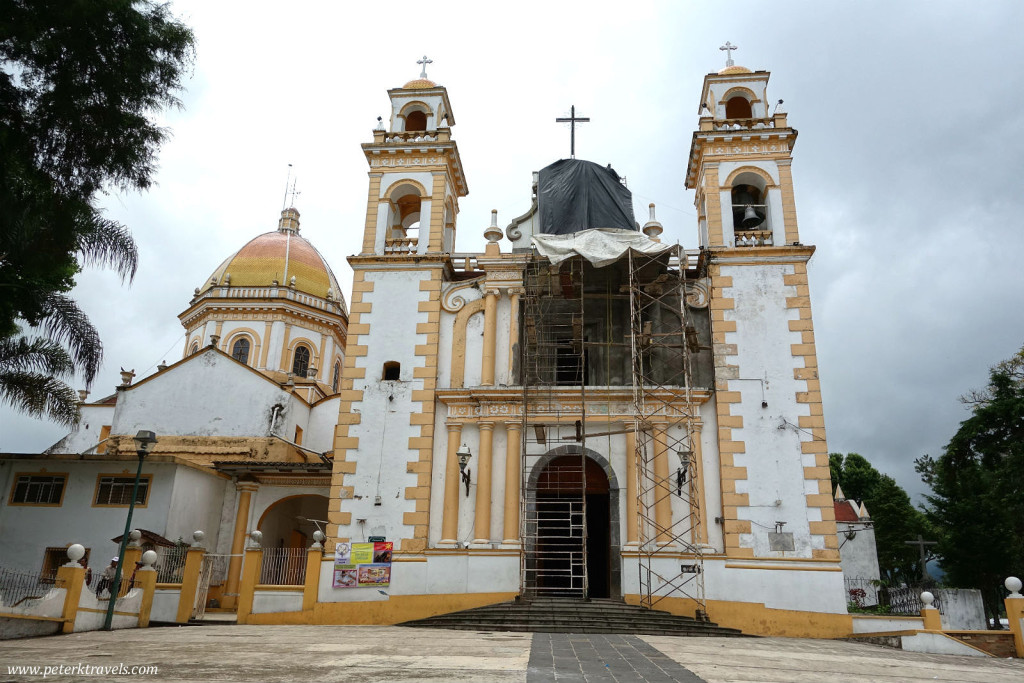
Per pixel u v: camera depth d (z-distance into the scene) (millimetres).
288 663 11078
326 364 41406
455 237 28984
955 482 31109
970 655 17562
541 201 27750
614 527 22266
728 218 25172
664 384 24016
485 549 22234
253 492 28734
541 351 24734
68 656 12008
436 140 27375
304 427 34562
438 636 16688
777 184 25562
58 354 22469
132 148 16719
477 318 25344
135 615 19844
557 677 9898
